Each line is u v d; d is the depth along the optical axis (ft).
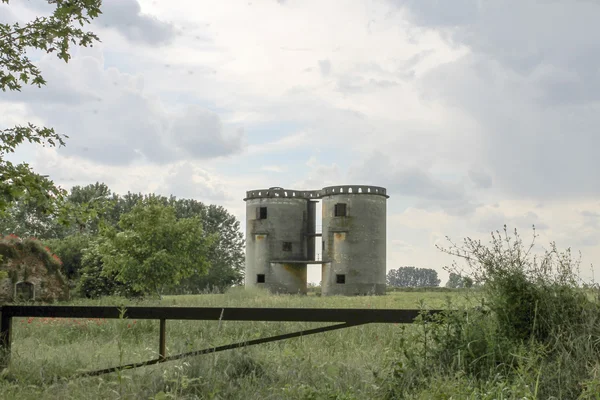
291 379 22.24
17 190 29.04
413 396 19.45
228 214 258.16
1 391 20.57
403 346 22.67
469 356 22.33
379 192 189.98
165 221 117.29
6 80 30.71
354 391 20.26
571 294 23.39
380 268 188.85
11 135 30.99
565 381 19.44
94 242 124.16
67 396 20.52
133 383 21.16
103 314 25.94
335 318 24.59
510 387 18.58
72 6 30.19
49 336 43.19
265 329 41.32
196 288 222.48
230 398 20.49
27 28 30.68
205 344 28.45
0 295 96.48
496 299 23.89
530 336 22.95
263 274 200.85
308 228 209.36
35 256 102.27
